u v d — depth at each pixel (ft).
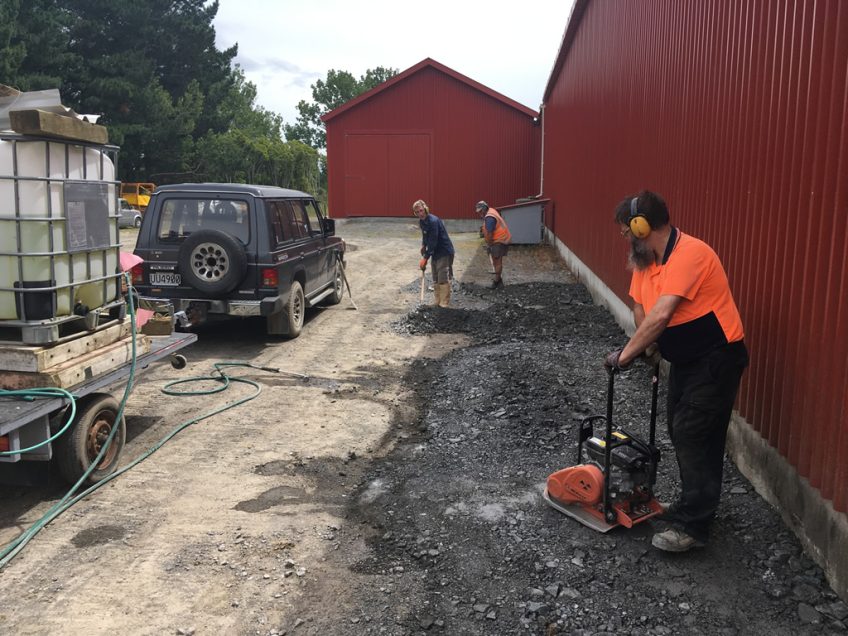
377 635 10.06
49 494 14.37
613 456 12.39
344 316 34.40
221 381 23.02
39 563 11.84
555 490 13.19
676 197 20.18
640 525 12.75
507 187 87.10
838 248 10.37
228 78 157.28
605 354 24.79
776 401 12.64
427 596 10.96
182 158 138.00
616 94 30.94
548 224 67.10
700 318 11.23
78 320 14.73
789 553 11.62
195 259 25.62
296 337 29.66
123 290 16.94
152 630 10.12
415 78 86.17
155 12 140.97
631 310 27.40
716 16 16.67
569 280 45.62
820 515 11.07
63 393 13.01
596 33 37.40
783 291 12.38
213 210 26.63
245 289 26.45
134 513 13.66
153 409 20.03
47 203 12.94
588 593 10.88
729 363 11.21
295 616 10.49
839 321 10.28
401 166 87.81
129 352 15.88
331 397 21.44
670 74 21.12
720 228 15.96
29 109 12.62
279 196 29.04
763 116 13.51
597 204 36.35
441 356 26.66
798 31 12.02
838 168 10.42
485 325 31.58
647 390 20.59
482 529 12.89
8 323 13.20
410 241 73.05
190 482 15.12
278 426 18.76
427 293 41.37
